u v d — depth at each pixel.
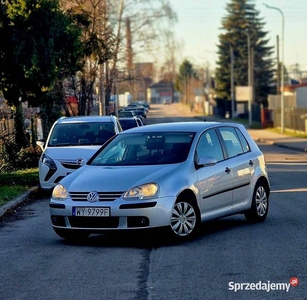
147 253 9.67
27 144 26.91
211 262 8.95
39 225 12.79
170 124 11.85
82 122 18.78
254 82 90.00
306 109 55.31
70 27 18.06
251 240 10.45
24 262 9.40
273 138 51.31
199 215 10.59
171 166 10.48
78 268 8.88
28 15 16.95
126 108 51.34
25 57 17.19
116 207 9.79
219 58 92.88
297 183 19.44
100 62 29.77
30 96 18.19
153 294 7.47
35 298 7.50
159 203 9.87
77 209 10.02
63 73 22.34
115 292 7.62
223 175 11.21
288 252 9.49
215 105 97.31
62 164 17.03
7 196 16.17
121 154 11.21
